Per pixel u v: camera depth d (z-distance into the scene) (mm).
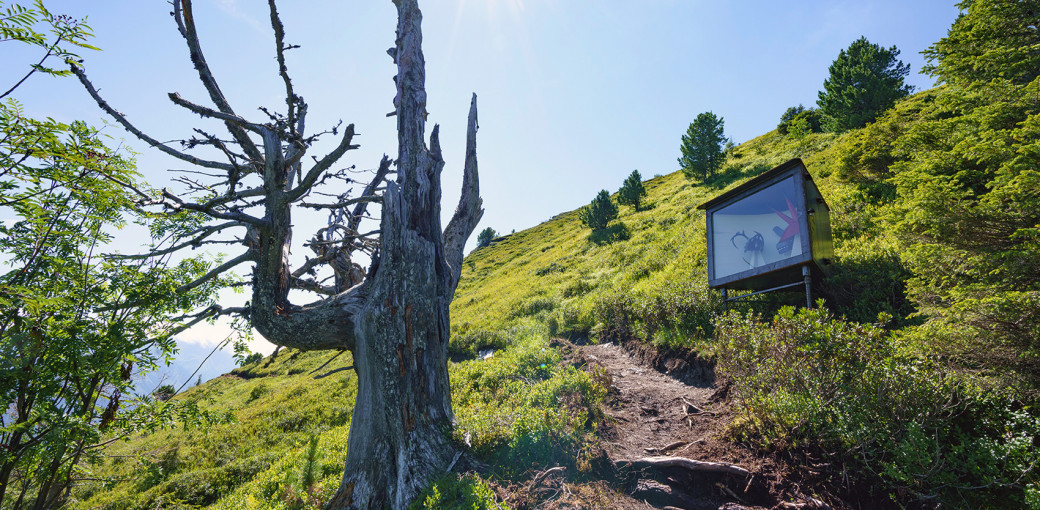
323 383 20625
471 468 5824
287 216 6598
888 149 15641
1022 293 4938
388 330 6430
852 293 9281
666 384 9258
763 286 10578
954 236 6297
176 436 16953
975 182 7727
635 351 11766
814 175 22500
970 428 4992
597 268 24016
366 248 9008
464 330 20281
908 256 7277
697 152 35844
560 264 28297
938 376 5156
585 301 18094
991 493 4340
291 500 7574
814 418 5391
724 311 10117
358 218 9727
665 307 12055
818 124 42938
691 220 24109
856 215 13820
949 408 4969
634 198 36906
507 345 16266
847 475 4867
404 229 6934
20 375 4762
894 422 5012
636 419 7711
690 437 6691
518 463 5875
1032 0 8391
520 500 5059
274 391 22594
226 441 15844
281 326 6699
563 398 8078
